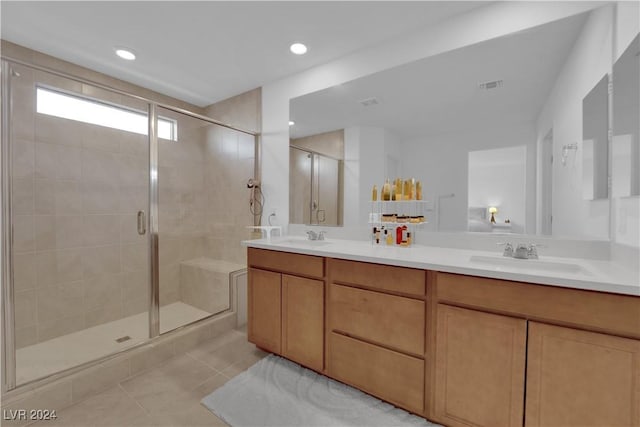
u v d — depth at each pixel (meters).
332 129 2.27
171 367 1.89
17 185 1.92
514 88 1.61
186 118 2.84
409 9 1.67
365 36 1.94
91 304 2.27
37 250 2.01
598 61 1.35
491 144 1.68
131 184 2.49
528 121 1.58
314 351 1.73
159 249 2.50
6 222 1.62
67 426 1.36
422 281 1.36
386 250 1.71
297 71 2.44
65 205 2.14
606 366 0.97
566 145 1.50
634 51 1.13
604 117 1.33
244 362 1.96
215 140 3.04
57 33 1.88
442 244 1.84
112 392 1.62
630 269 1.16
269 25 1.82
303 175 2.46
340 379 1.63
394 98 1.99
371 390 1.51
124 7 1.63
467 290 1.23
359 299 1.54
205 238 2.96
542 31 1.51
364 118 2.11
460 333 1.25
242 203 2.86
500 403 1.16
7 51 1.95
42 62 2.08
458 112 1.77
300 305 1.79
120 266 2.41
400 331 1.41
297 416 1.42
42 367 1.67
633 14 1.14
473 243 1.74
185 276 2.71
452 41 1.76
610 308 0.96
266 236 2.69
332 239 2.28
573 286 1.00
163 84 2.66
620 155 1.23
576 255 1.44
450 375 1.28
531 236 1.58
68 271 2.15
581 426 1.01
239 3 1.61
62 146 2.13
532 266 1.40
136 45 2.03
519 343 1.12
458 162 1.78
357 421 1.39
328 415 1.43
